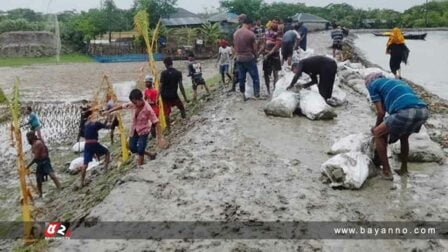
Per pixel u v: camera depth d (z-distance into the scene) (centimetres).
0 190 1159
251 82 1410
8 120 1945
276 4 7100
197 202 624
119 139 1534
